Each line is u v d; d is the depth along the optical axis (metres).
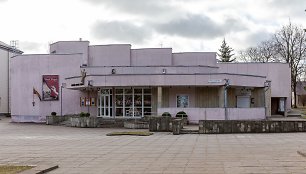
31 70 49.97
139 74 39.28
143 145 20.44
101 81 40.03
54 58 48.97
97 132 31.27
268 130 27.55
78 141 23.41
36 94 49.47
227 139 23.00
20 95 50.88
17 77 51.38
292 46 69.62
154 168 13.34
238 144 20.19
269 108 47.53
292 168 12.62
